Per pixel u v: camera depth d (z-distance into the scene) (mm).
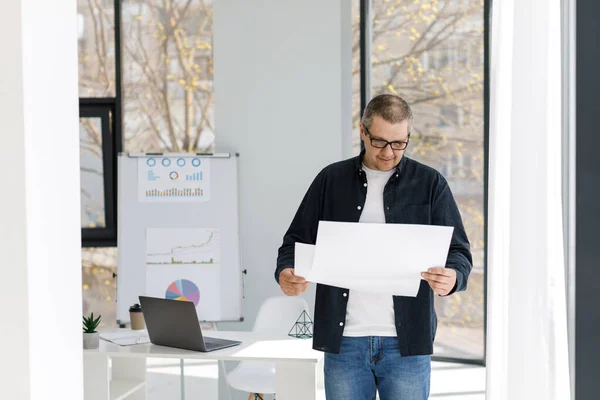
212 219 4547
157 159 4582
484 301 5070
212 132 5277
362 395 2467
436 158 5176
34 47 1342
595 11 2221
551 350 2215
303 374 2988
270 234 4820
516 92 2275
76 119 1511
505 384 2377
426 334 2416
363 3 5168
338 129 4703
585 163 2254
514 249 2270
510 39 2395
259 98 4805
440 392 4609
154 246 4523
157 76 5301
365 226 2211
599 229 2254
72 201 1486
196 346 3051
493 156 2438
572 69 2287
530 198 2250
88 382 3127
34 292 1340
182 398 3471
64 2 1458
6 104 1312
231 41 4828
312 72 4727
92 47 5316
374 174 2508
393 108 2354
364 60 5195
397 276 2254
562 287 2221
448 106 5113
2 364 1332
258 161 4824
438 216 2465
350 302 2436
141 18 5293
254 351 3066
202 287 4496
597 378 2270
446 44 5082
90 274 5387
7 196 1322
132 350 3100
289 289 2510
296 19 4730
